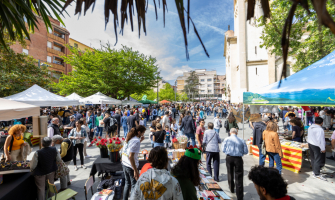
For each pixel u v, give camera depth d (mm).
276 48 10555
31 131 8844
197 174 2178
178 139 5883
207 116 25562
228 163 4000
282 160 5559
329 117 9570
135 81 20625
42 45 31750
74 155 5539
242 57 24531
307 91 4070
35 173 3357
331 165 5727
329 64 4297
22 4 2352
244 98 5812
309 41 9000
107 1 912
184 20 714
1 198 2615
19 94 7637
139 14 891
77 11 903
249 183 4594
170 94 61906
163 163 2150
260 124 5281
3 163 3305
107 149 4652
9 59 11039
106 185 4137
